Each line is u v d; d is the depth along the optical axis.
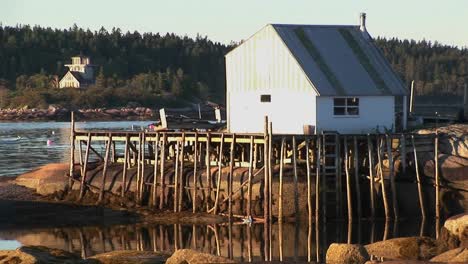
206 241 109.25
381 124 136.12
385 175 128.12
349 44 143.62
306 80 131.88
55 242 109.62
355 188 127.00
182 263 79.81
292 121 134.25
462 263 81.62
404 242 91.00
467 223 89.56
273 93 137.00
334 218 125.06
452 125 139.25
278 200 121.44
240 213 124.81
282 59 135.88
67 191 140.50
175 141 134.12
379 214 126.88
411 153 129.25
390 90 136.75
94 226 121.50
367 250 90.88
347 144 127.38
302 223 121.12
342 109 133.25
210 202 127.31
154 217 126.69
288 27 141.00
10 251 78.56
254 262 90.19
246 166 130.38
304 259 96.50
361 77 137.00
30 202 135.38
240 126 142.38
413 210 127.56
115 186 136.88
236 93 143.00
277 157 130.50
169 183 131.75
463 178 126.31
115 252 86.88
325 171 123.38
